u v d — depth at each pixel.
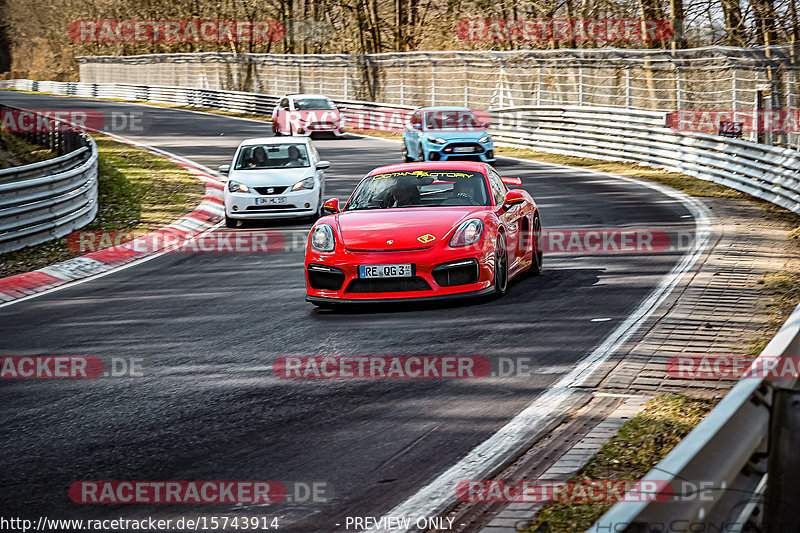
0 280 39.97
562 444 17.44
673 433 17.42
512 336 26.27
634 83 131.62
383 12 181.25
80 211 54.91
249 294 35.28
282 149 58.09
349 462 16.92
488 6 148.88
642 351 23.88
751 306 28.61
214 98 174.50
